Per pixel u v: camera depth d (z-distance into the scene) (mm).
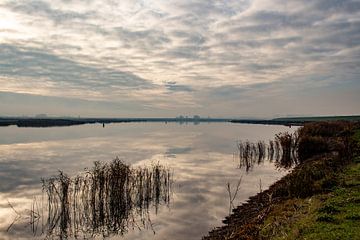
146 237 19203
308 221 14750
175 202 25688
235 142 76125
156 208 24344
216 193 28078
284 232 14188
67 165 41312
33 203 25219
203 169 39438
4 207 24328
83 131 122062
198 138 90000
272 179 33562
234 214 22203
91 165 41188
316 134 53906
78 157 48688
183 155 52312
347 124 62656
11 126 157500
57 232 20203
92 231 20516
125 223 21641
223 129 149125
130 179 27812
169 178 33406
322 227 13672
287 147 45906
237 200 25672
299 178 23500
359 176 22641
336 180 22094
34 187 29766
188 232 19578
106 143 72250
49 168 39062
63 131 118688
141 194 26031
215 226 20281
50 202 25203
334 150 39469
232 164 43406
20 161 44562
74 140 78875
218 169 39500
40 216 22594
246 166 41438
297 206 18328
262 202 23609
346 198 17594
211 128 165000
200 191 28844
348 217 14422
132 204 25312
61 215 22297
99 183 25188
